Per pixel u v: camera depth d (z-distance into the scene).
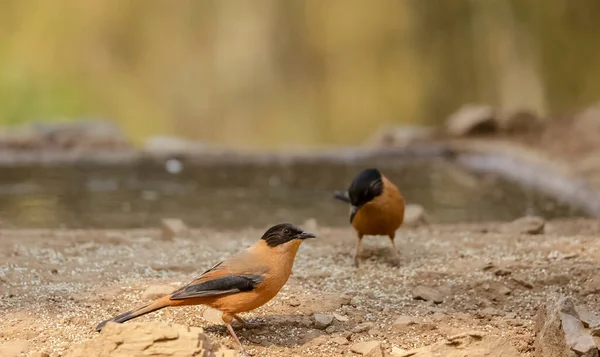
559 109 28.38
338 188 14.82
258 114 29.44
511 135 19.48
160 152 16.80
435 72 29.45
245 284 6.34
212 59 29.64
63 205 13.15
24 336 6.71
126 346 5.79
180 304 6.41
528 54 28.42
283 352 6.58
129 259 9.16
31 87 27.02
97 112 28.27
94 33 28.58
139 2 28.92
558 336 6.34
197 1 29.58
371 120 29.41
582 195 13.81
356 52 29.47
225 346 6.56
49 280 8.24
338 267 9.01
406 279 8.49
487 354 6.48
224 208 13.12
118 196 13.90
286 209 13.12
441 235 10.50
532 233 10.59
